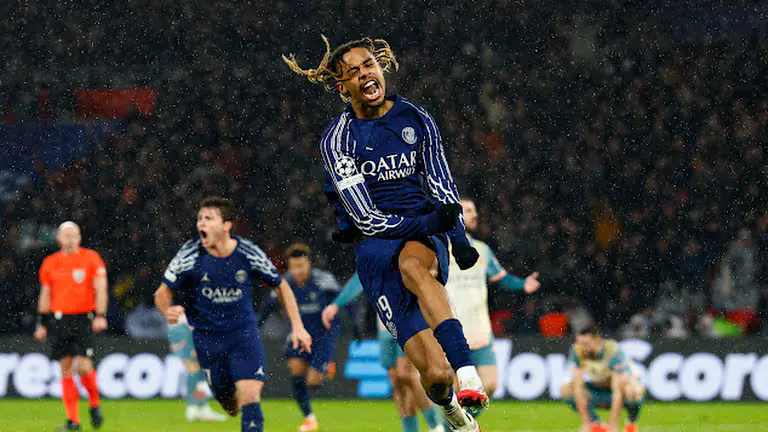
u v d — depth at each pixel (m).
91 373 9.66
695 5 19.59
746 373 12.11
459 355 4.04
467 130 18.72
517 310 14.95
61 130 18.77
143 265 17.00
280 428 10.09
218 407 11.82
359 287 9.32
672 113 18.89
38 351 12.45
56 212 17.50
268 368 12.73
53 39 19.30
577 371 8.78
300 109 18.94
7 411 11.16
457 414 4.41
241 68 19.25
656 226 17.19
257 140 18.66
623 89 19.16
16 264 16.17
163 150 18.56
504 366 12.17
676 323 14.86
